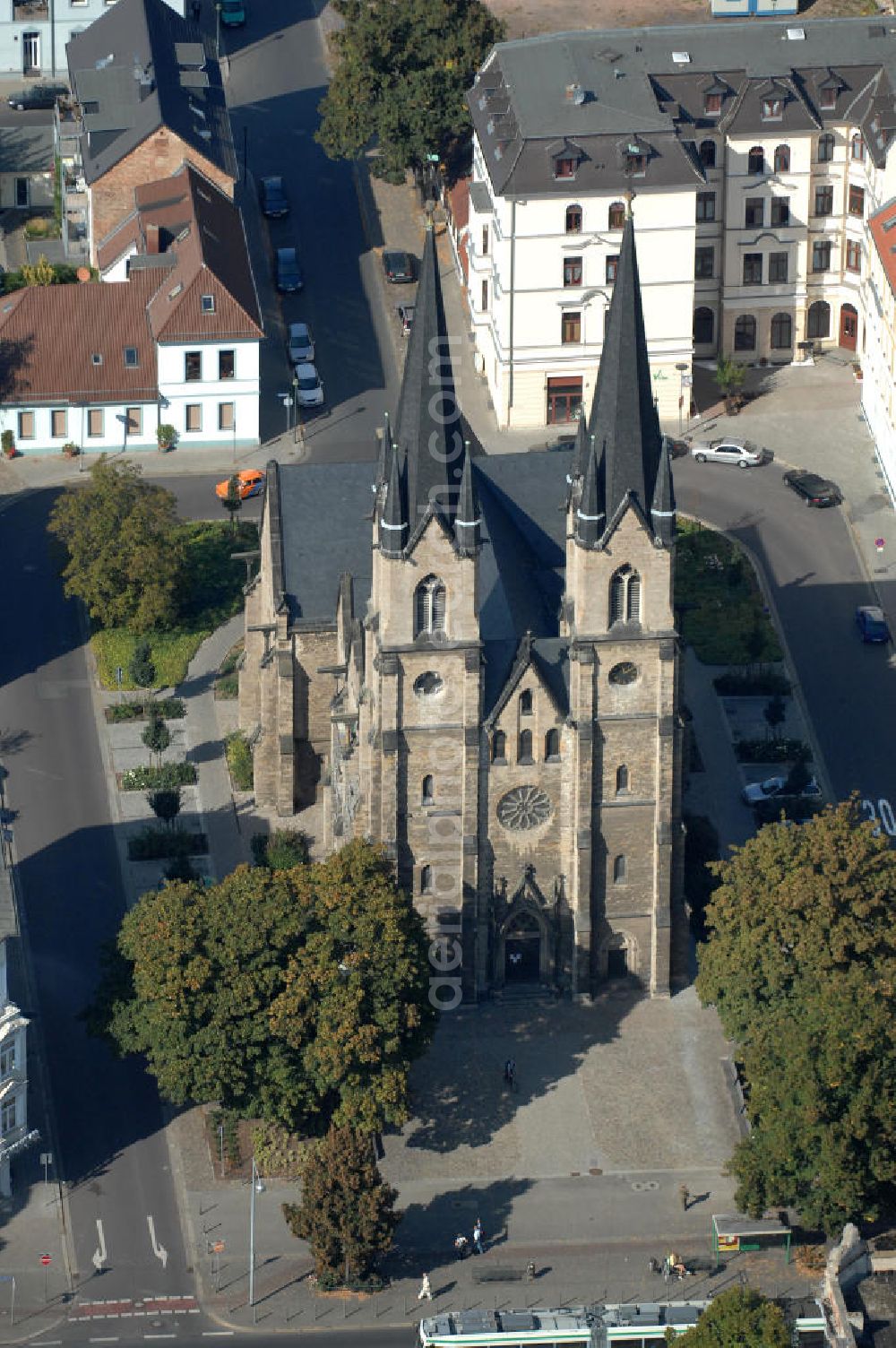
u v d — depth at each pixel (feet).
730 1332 627.05
